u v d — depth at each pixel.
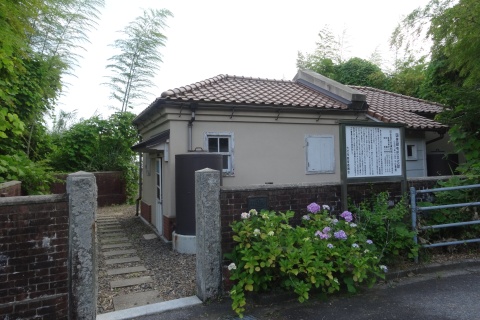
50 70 8.75
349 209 4.91
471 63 6.62
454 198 5.39
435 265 4.83
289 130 8.28
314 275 3.74
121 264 5.78
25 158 6.74
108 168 14.08
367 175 4.96
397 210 4.77
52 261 3.25
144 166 10.59
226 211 4.15
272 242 3.77
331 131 8.80
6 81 5.71
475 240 5.17
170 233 6.95
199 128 7.29
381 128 5.11
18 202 3.12
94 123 14.38
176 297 4.23
